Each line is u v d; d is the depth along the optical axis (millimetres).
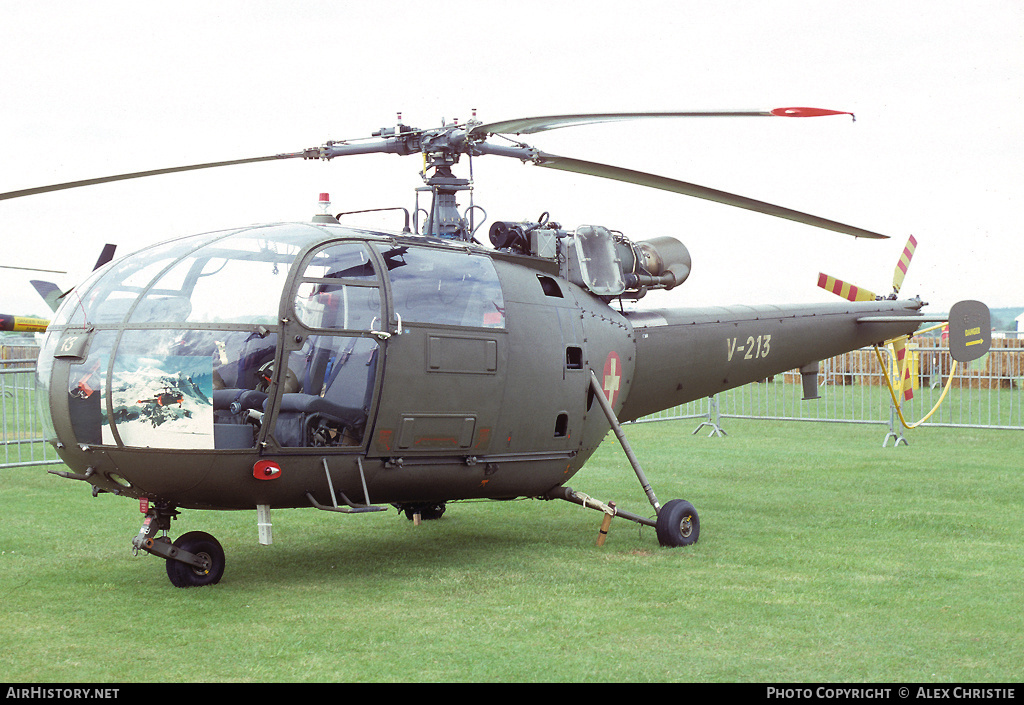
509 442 7234
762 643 5293
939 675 4801
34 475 11672
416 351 6535
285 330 6027
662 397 9047
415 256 6824
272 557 7551
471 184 7828
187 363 5914
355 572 7031
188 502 6273
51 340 6434
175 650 5191
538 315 7449
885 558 7371
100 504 9742
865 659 5031
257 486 6137
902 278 11578
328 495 6457
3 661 5016
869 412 18047
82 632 5512
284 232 6590
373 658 5062
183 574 6520
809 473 11750
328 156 7691
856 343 10789
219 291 6137
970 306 10148
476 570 7074
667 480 11297
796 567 7105
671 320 8984
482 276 7148
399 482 6723
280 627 5602
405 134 7520
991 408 19516
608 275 8312
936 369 23609
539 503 10047
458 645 5273
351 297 6340
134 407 5922
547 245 7891
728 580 6719
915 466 12305
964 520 8844
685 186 7820
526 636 5438
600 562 7328
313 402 6164
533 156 7523
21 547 7820
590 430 8070
